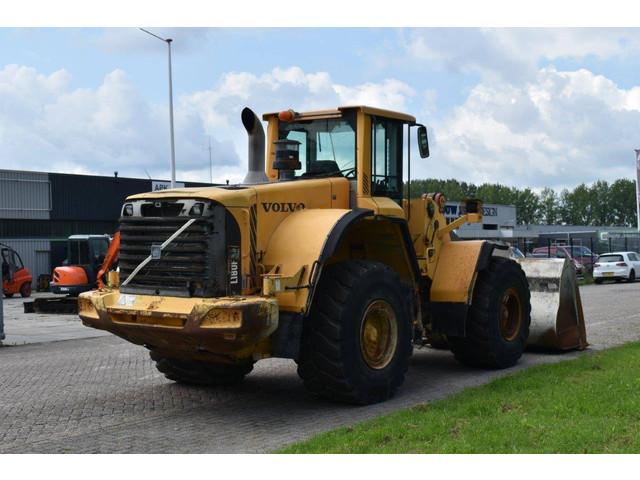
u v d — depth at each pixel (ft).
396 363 25.79
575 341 36.17
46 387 29.37
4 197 121.60
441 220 30.99
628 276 111.65
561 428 19.35
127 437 21.62
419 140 30.32
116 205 134.92
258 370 32.83
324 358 23.88
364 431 20.20
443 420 20.85
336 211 25.02
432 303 30.45
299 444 19.45
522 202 409.90
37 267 125.80
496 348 31.35
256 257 23.70
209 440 21.17
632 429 19.16
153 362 35.63
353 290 24.12
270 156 29.86
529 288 35.37
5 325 56.24
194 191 23.59
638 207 116.88
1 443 21.08
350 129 27.76
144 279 23.81
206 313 21.72
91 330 51.75
